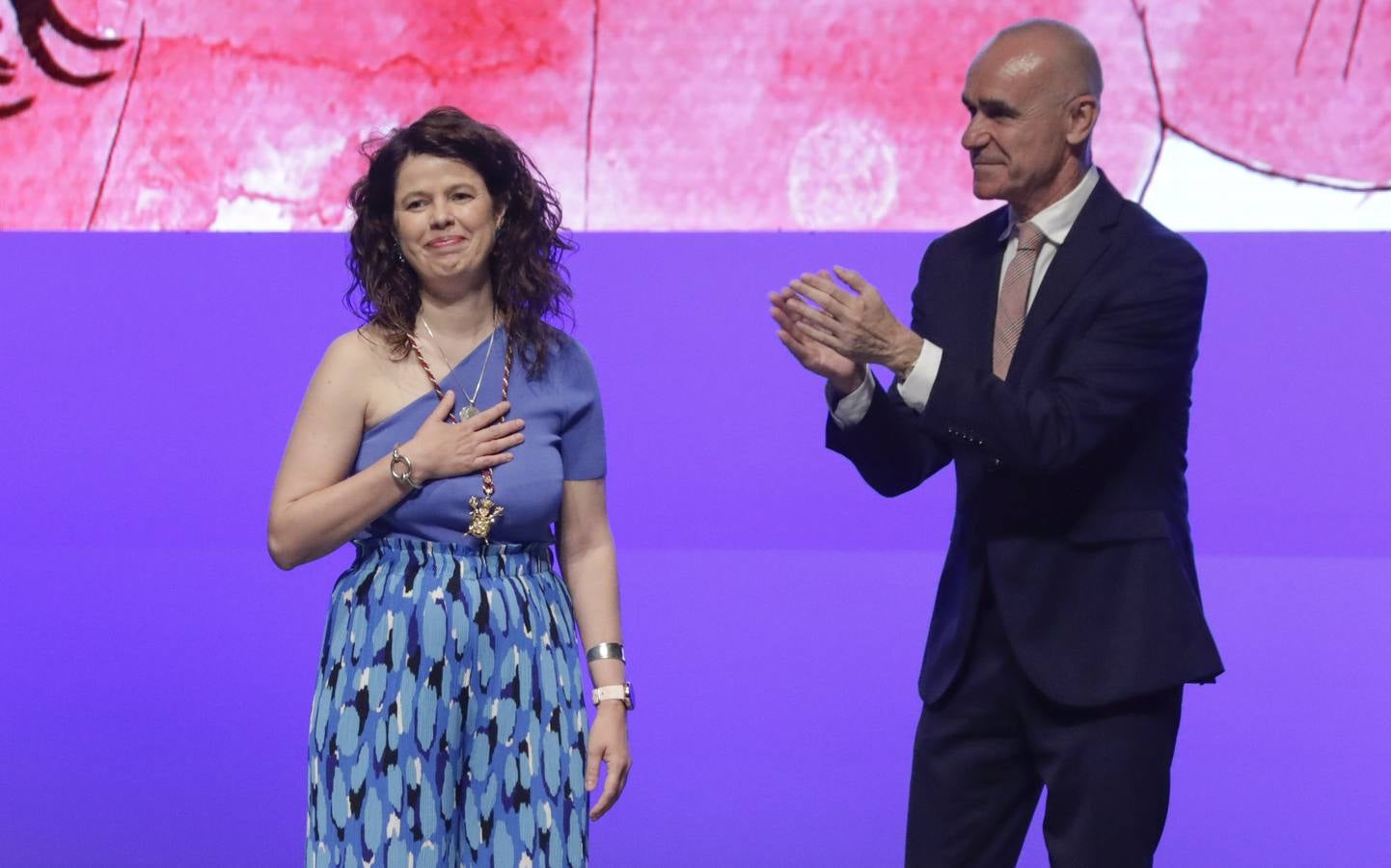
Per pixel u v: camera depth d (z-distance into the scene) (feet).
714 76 55.62
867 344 28.22
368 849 25.62
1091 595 29.35
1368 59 53.47
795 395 57.88
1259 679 49.73
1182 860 40.47
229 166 57.06
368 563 26.76
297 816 43.75
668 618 53.88
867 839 42.32
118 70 56.85
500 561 26.84
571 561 28.60
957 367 28.14
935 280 31.86
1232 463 55.77
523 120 55.83
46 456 59.11
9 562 57.98
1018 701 29.96
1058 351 29.68
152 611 54.95
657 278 57.11
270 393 58.65
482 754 26.32
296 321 58.29
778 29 55.47
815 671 51.08
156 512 59.26
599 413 28.48
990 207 55.26
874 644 52.49
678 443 57.82
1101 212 30.22
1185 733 47.09
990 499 30.14
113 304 58.54
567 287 28.63
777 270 56.70
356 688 25.96
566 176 55.98
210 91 56.75
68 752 46.93
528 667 26.53
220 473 58.85
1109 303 29.37
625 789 45.01
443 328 27.61
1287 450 55.62
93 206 57.67
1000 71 29.86
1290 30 53.57
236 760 46.78
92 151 57.31
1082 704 28.81
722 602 54.90
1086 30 54.08
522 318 27.89
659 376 57.72
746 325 57.31
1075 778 29.19
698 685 50.34
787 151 55.72
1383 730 47.01
